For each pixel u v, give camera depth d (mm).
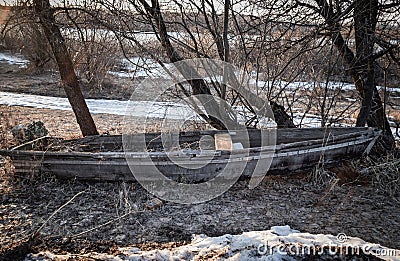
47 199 4012
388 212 3814
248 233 3244
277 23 5320
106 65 6941
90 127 5922
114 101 10812
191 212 3775
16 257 3004
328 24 5137
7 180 4426
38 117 8719
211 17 5684
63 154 4238
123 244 3209
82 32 5516
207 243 3117
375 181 4477
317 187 4395
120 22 5406
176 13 5664
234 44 5754
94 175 4301
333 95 6203
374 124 5750
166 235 3352
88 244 3207
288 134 5102
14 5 5344
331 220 3639
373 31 5305
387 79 5988
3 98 11031
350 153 4816
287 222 3590
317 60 5699
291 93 6645
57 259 2920
